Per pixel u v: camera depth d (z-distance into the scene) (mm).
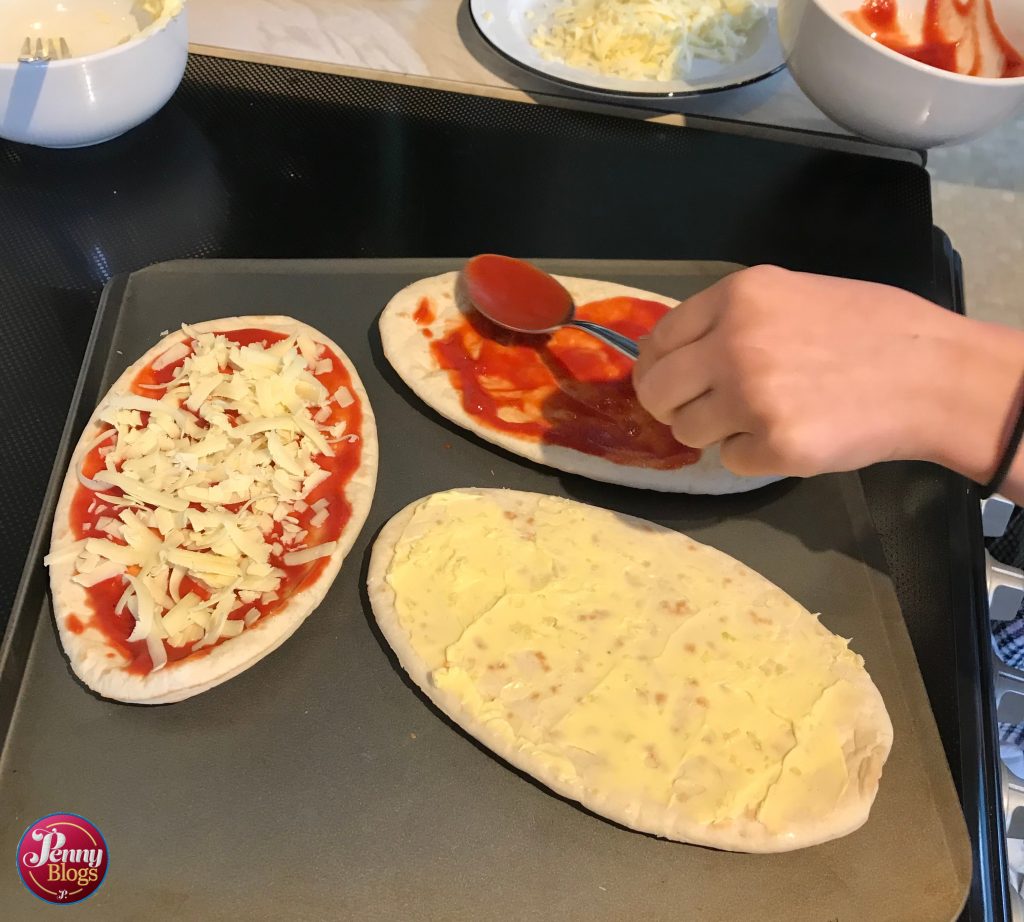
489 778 876
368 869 821
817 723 895
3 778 848
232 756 873
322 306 1212
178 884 803
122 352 1137
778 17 1424
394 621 932
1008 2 1366
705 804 840
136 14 1406
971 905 848
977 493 1116
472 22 1616
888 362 842
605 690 897
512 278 1185
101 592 939
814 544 1064
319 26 1605
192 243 1271
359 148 1418
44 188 1320
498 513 1019
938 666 987
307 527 1001
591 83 1473
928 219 1406
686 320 909
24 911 784
